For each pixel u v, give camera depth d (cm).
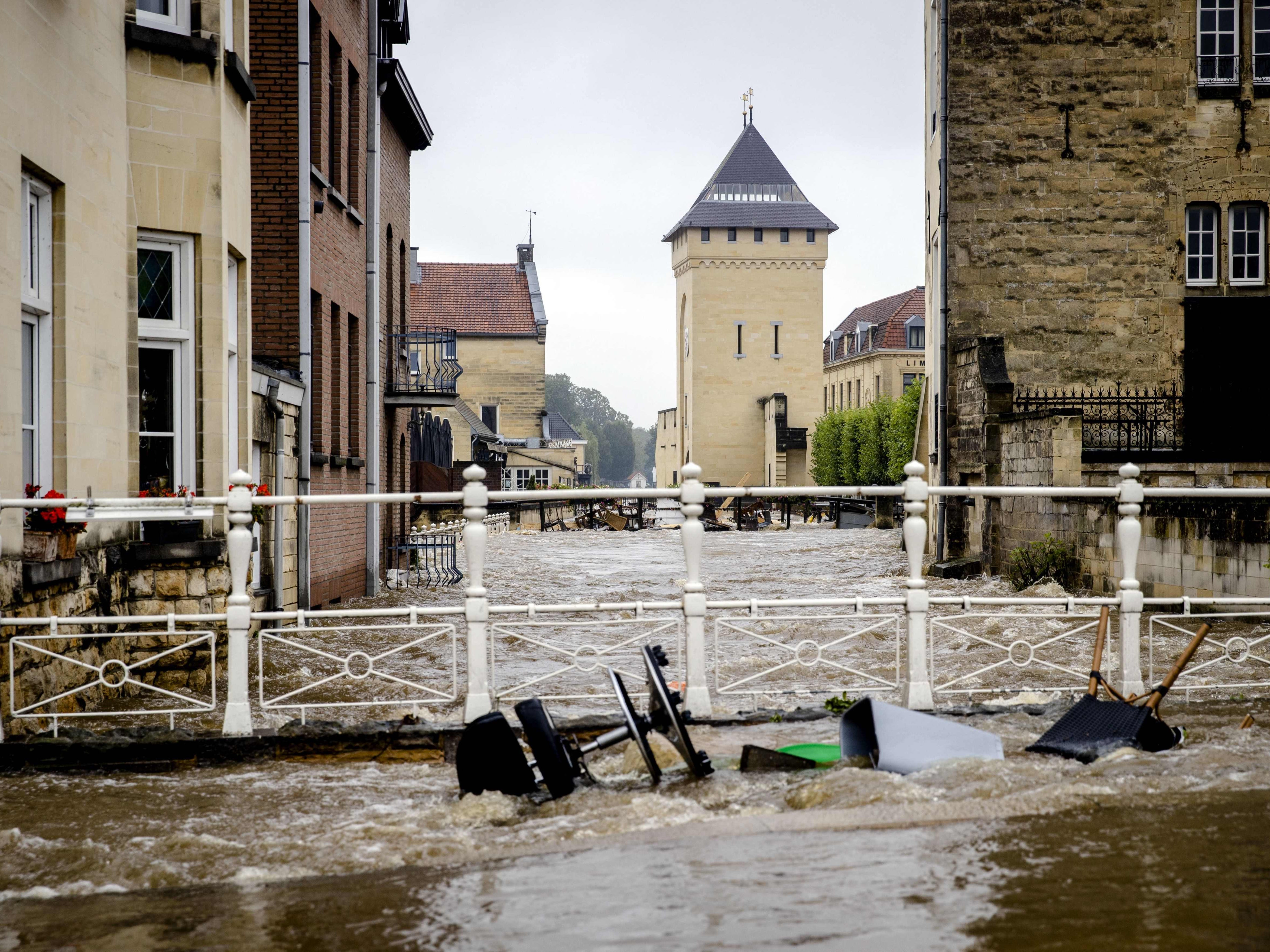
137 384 1093
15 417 867
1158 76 2545
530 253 7925
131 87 1098
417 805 647
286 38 1709
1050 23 2547
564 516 5847
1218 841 504
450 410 5841
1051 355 2567
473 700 759
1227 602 828
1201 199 2547
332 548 1936
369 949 417
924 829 536
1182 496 814
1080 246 2564
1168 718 793
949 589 2162
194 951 427
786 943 397
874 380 8969
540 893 471
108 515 761
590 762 723
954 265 2573
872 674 1166
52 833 600
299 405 1695
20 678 834
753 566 2914
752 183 9444
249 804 652
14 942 448
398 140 2705
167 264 1148
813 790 619
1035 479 2116
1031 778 624
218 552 1090
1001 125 2562
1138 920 409
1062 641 1372
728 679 1153
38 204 941
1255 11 2533
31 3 891
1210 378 2558
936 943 392
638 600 2134
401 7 2422
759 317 9362
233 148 1220
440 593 2270
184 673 1064
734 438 9375
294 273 1705
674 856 512
